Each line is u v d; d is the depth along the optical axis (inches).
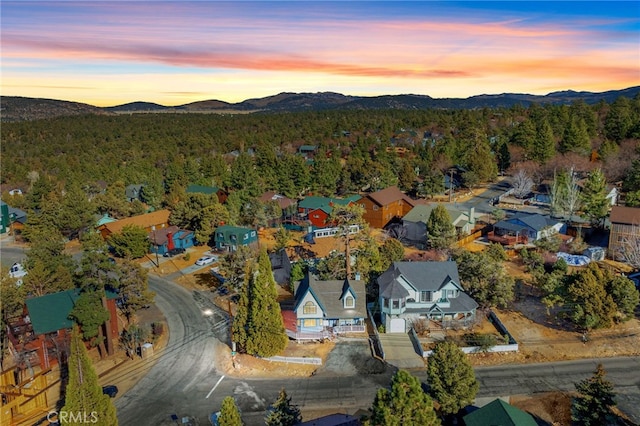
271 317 1667.1
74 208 3265.3
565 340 1750.7
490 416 1132.5
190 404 1459.2
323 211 3302.2
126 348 1815.9
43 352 1694.1
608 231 2888.8
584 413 1243.8
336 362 1676.9
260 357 1715.1
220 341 1862.7
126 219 3287.4
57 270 2065.7
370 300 2092.8
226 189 4500.5
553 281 1931.6
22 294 1899.6
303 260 2477.9
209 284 2456.9
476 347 1683.1
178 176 4687.5
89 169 5339.6
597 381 1241.4
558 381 1504.7
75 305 1732.3
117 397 1505.9
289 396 1482.5
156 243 2913.4
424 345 1749.5
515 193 3956.7
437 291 1876.2
